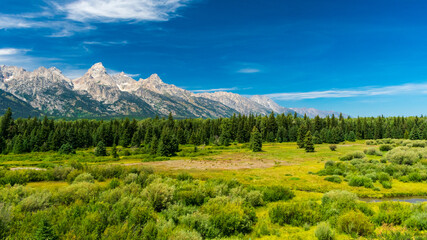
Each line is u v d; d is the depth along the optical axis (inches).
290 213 662.5
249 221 599.2
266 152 3120.1
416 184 1158.3
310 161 2172.7
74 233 422.9
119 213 533.0
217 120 6210.6
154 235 452.8
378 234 527.8
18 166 1932.8
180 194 794.2
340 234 536.7
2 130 3954.2
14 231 434.9
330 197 817.5
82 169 1353.3
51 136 3511.3
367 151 2363.4
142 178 1079.0
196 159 2491.4
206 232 522.3
